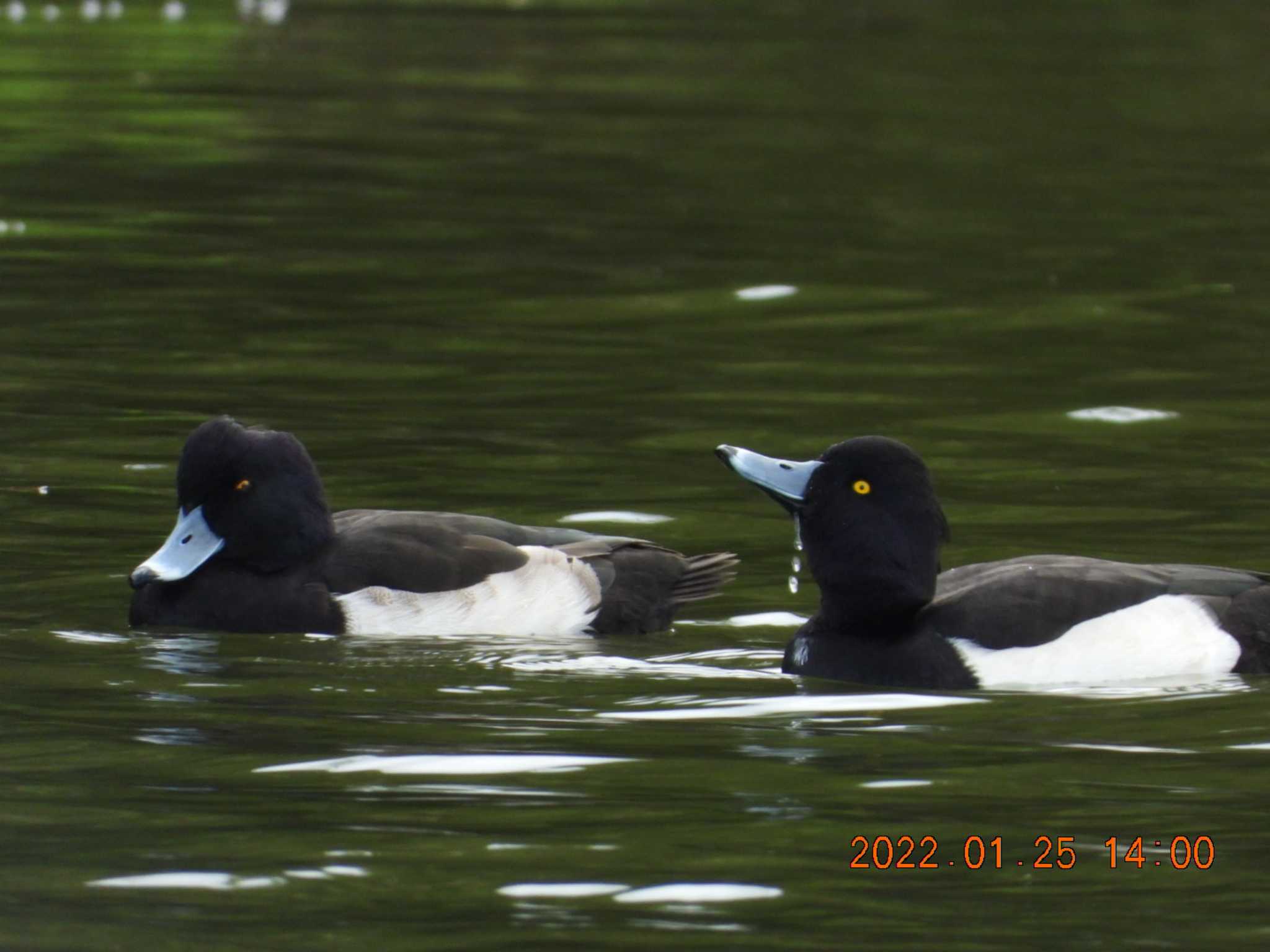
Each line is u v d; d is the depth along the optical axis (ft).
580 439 52.13
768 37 157.69
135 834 26.81
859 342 64.64
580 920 24.18
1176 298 71.97
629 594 39.06
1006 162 103.60
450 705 33.22
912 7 180.14
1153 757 30.30
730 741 31.24
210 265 74.64
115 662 35.70
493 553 39.27
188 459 39.14
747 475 35.99
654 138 108.78
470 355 61.72
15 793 28.37
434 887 25.13
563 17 167.63
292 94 122.42
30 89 120.57
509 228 83.61
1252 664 34.37
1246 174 100.73
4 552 42.04
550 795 28.60
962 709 32.94
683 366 60.85
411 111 116.67
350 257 76.74
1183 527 44.06
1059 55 149.79
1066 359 62.13
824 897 24.94
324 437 51.67
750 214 88.07
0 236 78.89
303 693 33.86
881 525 35.42
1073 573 35.35
